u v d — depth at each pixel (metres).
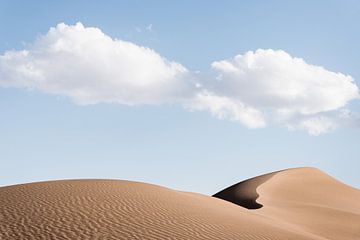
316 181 82.38
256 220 28.48
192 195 36.56
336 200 74.25
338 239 37.91
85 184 30.06
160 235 19.47
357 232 41.44
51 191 26.84
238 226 23.64
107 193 27.03
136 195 27.59
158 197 28.36
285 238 22.56
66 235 18.39
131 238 18.56
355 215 49.97
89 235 18.55
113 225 20.34
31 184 30.16
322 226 43.00
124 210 23.31
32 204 23.38
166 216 23.28
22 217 20.92
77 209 22.56
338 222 45.47
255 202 61.81
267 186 75.25
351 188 83.06
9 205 23.28
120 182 32.28
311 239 23.89
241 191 74.19
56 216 21.14
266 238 21.75
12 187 29.23
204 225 22.47
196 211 25.95
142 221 21.58
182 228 21.19
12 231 18.83
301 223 43.62
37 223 19.97
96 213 22.11
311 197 73.81
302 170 87.31
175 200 28.69
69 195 25.62
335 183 83.19
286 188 76.12
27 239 17.80
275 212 48.97
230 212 29.53
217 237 20.39
